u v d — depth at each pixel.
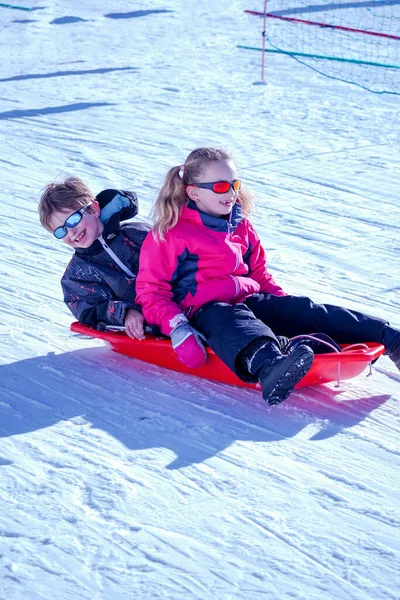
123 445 3.15
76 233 3.79
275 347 3.35
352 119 10.40
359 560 2.47
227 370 3.62
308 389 3.66
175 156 8.45
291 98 11.73
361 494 2.82
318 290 5.03
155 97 11.72
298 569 2.43
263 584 2.36
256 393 3.62
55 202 3.74
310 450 3.13
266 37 17.70
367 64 14.65
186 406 3.49
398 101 11.60
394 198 7.12
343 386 3.71
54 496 2.79
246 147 8.90
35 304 4.70
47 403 3.51
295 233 6.18
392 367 3.92
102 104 11.20
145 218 6.35
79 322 4.01
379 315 4.63
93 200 3.86
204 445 3.16
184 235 3.62
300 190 7.34
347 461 3.05
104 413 3.42
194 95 11.91
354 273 5.34
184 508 2.73
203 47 16.67
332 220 6.51
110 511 2.70
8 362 3.93
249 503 2.76
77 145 8.88
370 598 2.31
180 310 3.62
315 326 3.69
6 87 12.44
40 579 2.38
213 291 3.67
